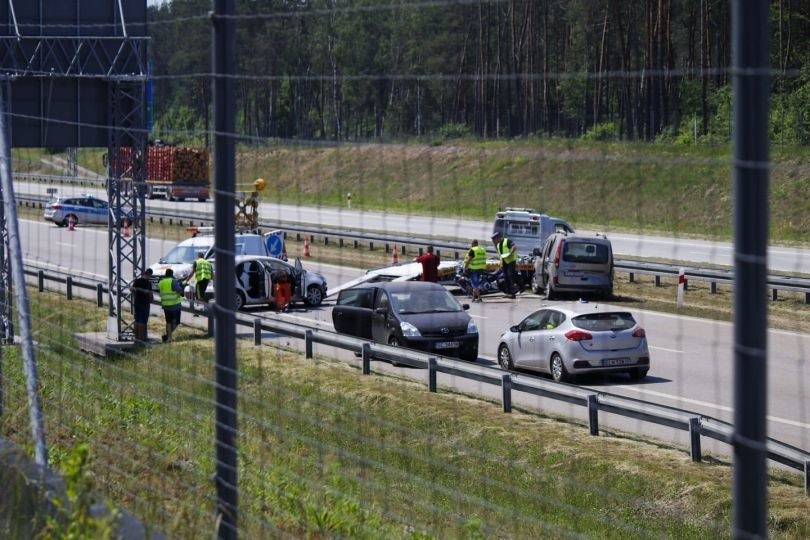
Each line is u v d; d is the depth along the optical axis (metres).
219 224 13.91
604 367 51.44
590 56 154.38
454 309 59.94
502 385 42.28
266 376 45.50
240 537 16.41
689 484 32.75
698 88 50.38
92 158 86.19
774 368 53.31
